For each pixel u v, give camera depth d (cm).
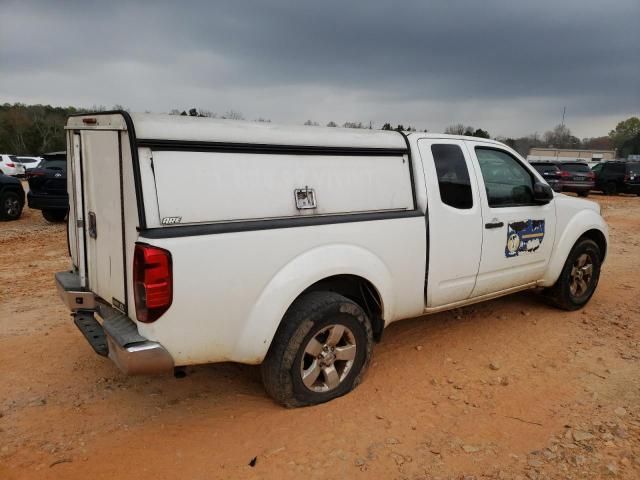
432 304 438
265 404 372
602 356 460
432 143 432
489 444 326
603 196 2444
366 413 359
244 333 328
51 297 638
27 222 1334
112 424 348
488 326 532
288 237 338
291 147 348
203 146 314
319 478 293
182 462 307
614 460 308
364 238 377
